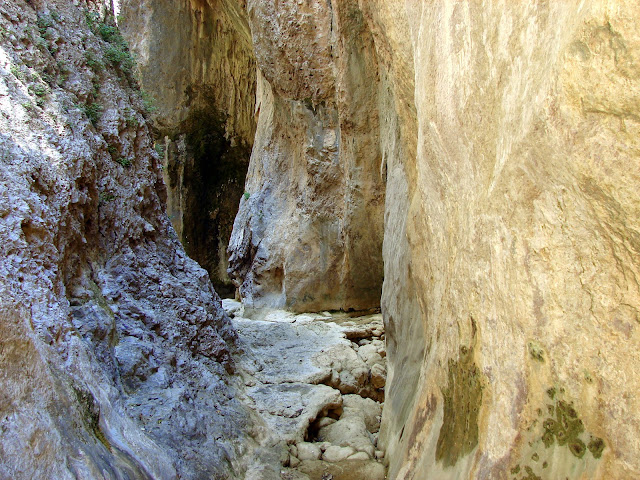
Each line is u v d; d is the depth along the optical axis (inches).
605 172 52.0
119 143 179.9
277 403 178.9
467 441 87.8
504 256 73.3
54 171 131.9
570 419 65.1
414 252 135.3
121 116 184.4
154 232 191.9
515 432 72.8
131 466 100.1
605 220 55.1
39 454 81.0
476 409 86.1
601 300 58.4
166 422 132.2
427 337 125.8
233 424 153.5
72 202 138.3
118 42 206.1
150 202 196.1
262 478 137.2
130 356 142.6
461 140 86.7
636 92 46.7
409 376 146.6
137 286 168.6
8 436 78.0
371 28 163.6
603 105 50.4
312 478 141.6
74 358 105.7
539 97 59.5
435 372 107.3
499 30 71.2
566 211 60.6
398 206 183.0
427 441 107.0
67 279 135.6
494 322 78.5
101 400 108.7
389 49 153.3
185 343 171.9
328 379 210.4
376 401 216.4
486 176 78.5
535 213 65.9
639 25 44.5
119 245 168.1
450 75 88.4
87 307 136.7
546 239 64.7
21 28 153.3
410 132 147.9
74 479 84.0
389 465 141.6
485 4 75.0
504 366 75.8
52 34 164.9
